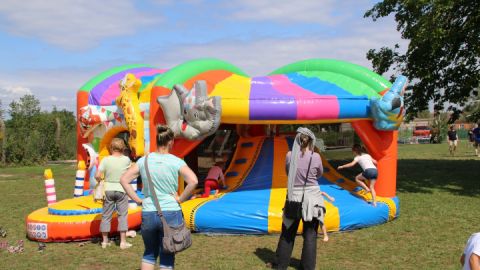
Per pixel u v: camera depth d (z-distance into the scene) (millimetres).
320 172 4906
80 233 6359
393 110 7234
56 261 5484
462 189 10891
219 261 5367
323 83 7828
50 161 23109
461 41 11422
